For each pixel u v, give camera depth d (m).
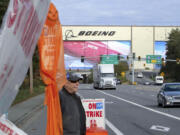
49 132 3.65
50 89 3.55
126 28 139.25
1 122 2.62
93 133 7.99
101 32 137.50
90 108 9.12
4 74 2.39
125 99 34.91
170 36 109.19
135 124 15.80
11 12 2.38
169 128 14.50
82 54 136.38
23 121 17.20
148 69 152.25
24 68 2.65
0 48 2.29
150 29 140.50
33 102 30.62
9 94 2.53
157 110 22.67
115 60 94.12
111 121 16.94
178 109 23.27
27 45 2.64
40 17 2.75
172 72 104.25
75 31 136.38
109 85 63.00
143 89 64.50
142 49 140.25
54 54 3.43
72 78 4.69
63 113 4.66
